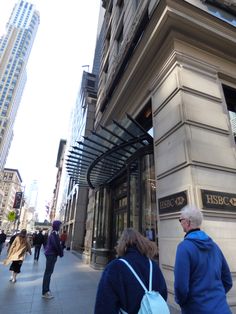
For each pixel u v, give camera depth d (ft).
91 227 45.19
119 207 35.06
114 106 35.47
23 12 541.75
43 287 18.28
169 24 21.90
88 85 113.91
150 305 5.31
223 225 15.43
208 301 6.56
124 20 45.57
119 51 43.70
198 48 23.13
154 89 24.40
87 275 28.60
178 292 6.76
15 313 14.58
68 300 17.51
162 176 19.69
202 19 23.09
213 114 20.08
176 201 16.99
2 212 349.00
